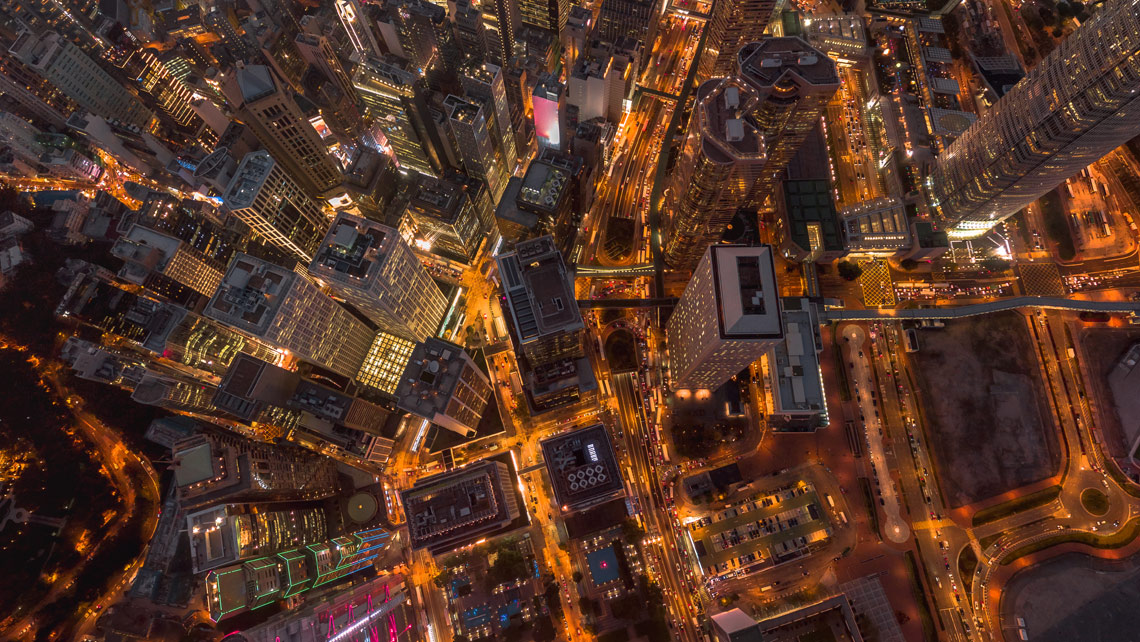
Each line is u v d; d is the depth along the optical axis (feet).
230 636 627.05
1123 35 625.41
